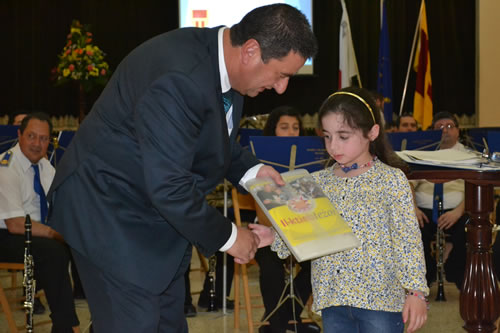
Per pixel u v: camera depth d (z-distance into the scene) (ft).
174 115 4.88
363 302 5.93
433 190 12.89
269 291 9.87
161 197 4.90
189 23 21.48
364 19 22.16
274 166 9.12
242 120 13.66
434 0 22.61
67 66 18.81
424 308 5.80
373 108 6.21
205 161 5.40
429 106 21.15
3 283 14.40
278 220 5.57
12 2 21.85
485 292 7.03
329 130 6.08
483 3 22.56
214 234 5.29
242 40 5.10
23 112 14.49
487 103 22.74
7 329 10.62
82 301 12.42
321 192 5.99
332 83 22.29
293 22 5.04
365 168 6.19
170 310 6.17
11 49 21.93
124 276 5.27
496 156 6.57
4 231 10.07
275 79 5.20
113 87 5.43
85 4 21.85
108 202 5.32
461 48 22.93
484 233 7.04
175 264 5.41
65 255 9.48
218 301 12.12
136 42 22.04
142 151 4.91
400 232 5.88
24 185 11.14
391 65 22.33
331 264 6.10
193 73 4.98
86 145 5.45
